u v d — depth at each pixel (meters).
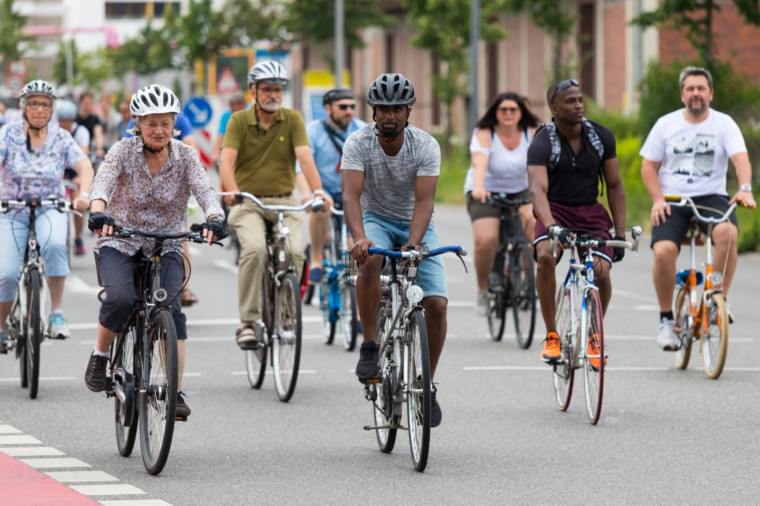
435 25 111.38
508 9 107.38
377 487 19.30
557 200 25.81
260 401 26.30
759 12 66.81
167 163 21.17
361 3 129.75
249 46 158.88
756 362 30.78
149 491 19.06
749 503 18.31
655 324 37.19
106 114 73.94
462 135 138.75
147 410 20.41
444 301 21.50
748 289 45.19
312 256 34.22
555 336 25.27
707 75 29.12
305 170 28.83
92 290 44.59
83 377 28.84
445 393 27.05
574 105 25.27
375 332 21.62
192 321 37.75
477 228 34.12
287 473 20.22
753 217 59.47
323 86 118.88
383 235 21.98
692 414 24.78
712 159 29.14
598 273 25.06
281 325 26.56
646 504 18.28
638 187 69.19
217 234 20.64
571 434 23.06
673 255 29.00
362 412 25.14
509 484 19.45
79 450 21.83
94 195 20.72
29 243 27.16
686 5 66.88
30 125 27.58
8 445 22.17
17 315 27.44
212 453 21.64
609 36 114.94
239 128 28.83
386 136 21.22
